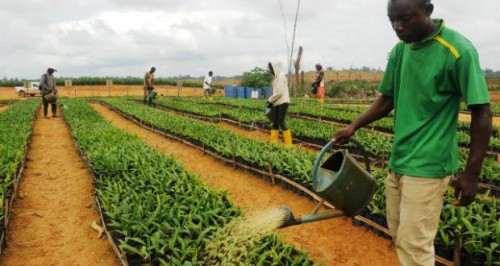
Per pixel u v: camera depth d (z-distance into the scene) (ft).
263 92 103.76
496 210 16.84
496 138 33.12
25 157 29.40
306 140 35.01
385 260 14.82
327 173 11.01
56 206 20.83
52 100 55.57
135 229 15.25
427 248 9.55
